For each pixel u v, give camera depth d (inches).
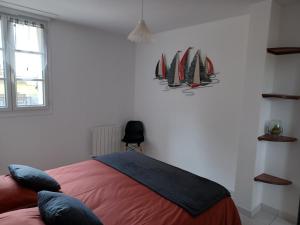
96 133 151.8
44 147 131.8
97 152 153.6
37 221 47.4
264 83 94.5
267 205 105.7
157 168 89.9
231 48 114.8
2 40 112.0
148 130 166.2
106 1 96.9
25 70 121.1
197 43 129.6
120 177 81.8
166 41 147.0
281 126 98.7
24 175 66.2
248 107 98.4
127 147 166.9
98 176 82.1
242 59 110.9
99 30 147.2
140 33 77.9
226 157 121.0
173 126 147.6
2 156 117.3
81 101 144.8
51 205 49.4
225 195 72.6
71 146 143.5
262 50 92.7
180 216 59.6
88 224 47.3
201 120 131.2
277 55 97.9
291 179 97.4
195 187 74.4
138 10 107.1
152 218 58.2
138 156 103.7
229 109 118.0
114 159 98.3
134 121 168.7
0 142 116.2
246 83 98.4
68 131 141.0
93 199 66.7
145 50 162.4
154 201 66.5
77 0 97.0
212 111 125.4
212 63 123.2
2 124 115.8
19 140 122.2
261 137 96.3
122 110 168.9
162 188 73.1
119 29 145.5
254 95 96.3
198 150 134.2
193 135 136.2
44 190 62.1
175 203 65.3
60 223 45.1
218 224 65.6
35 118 126.5
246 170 101.0
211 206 65.9
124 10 107.7
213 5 98.2
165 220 57.5
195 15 112.3
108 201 66.1
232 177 119.2
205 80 127.1
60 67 132.9
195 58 131.2
